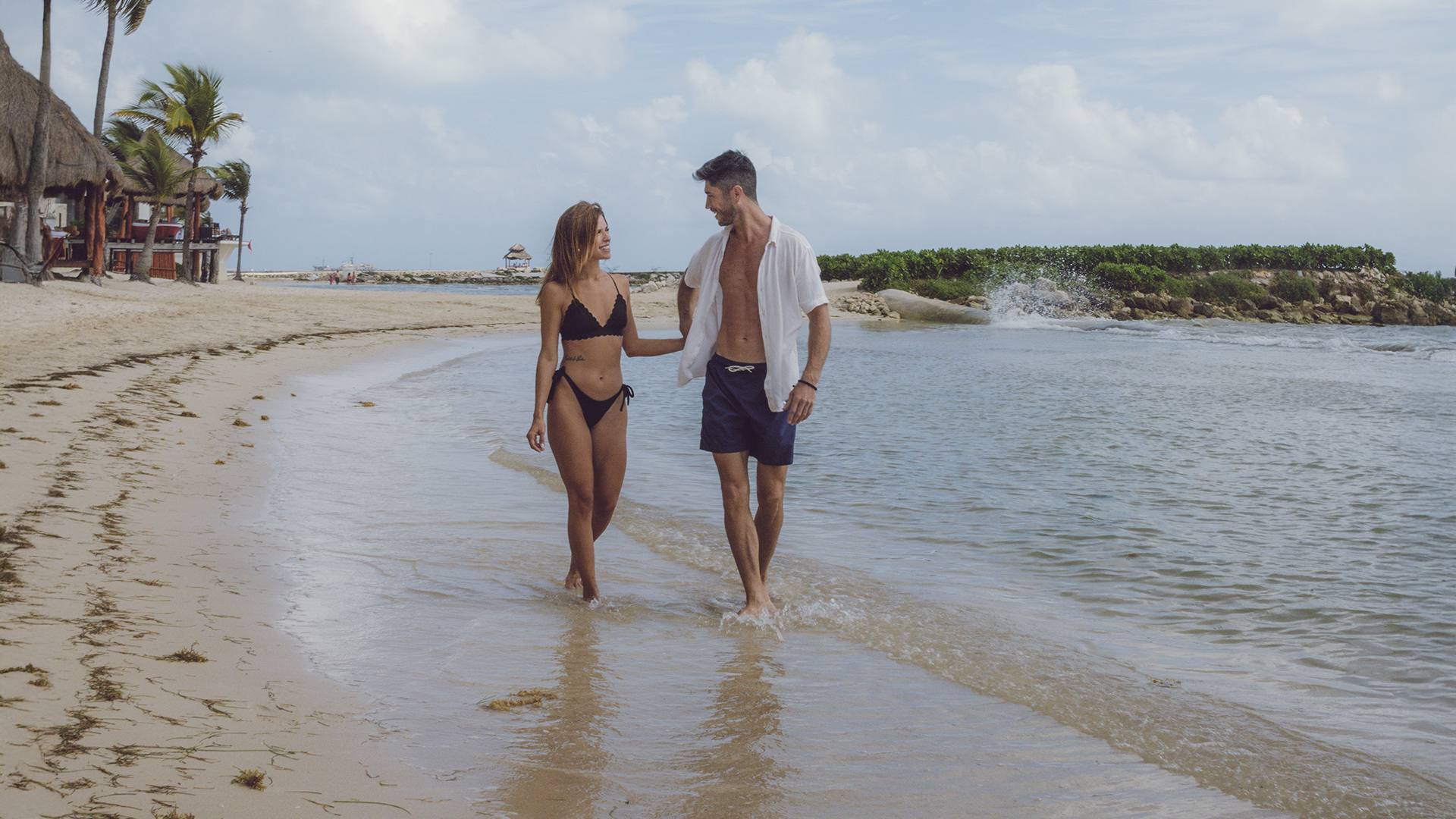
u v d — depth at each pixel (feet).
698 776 8.39
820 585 15.21
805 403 13.30
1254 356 73.97
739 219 13.67
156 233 107.96
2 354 34.14
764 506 13.97
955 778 8.61
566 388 13.83
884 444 30.25
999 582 15.64
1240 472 25.85
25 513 14.57
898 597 14.65
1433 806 8.31
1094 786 8.55
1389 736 9.84
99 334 44.93
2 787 6.63
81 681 8.70
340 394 37.70
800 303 13.35
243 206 146.30
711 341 14.01
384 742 8.45
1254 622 13.67
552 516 18.95
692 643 12.29
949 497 22.39
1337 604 14.49
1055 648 12.46
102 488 17.04
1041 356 71.36
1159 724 10.00
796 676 11.21
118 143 93.35
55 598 11.05
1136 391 47.75
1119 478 24.88
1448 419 37.63
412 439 27.73
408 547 16.11
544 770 8.24
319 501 18.89
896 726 9.78
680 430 32.71
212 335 51.19
